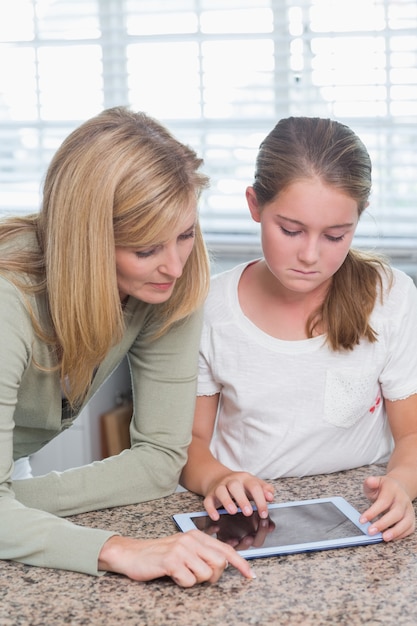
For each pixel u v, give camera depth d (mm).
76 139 1239
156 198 1179
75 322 1258
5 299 1234
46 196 1267
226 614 1011
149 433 1449
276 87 3037
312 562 1139
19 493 1342
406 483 1352
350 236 1380
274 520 1278
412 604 1020
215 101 3125
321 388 1564
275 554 1157
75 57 3221
